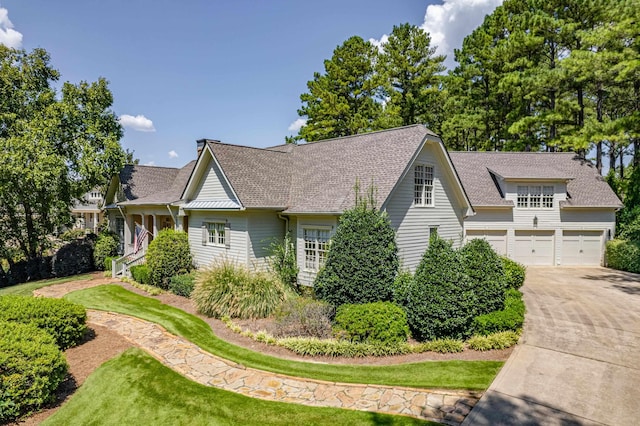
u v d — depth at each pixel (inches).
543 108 1315.2
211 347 403.9
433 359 360.2
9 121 908.0
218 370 349.1
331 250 487.5
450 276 388.5
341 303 468.4
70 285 762.2
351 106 1534.2
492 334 401.4
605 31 895.1
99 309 563.8
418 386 305.6
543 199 963.3
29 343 306.3
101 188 1133.7
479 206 939.3
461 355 367.6
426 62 1416.1
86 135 963.3
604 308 541.0
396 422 254.7
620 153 1654.8
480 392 293.6
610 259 925.2
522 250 971.3
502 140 1459.2
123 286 725.3
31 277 947.3
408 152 584.7
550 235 968.9
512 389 297.3
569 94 1174.3
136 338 435.5
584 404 273.7
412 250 615.2
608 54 890.1
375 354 371.2
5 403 267.0
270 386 316.2
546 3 1104.8
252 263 594.2
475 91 1444.4
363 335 390.3
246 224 629.9
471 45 1459.2
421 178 639.1
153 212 913.5
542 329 444.5
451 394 292.0
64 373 315.0
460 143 1616.6
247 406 284.0
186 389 312.5
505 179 949.8
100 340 430.9
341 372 339.0
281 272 603.8
